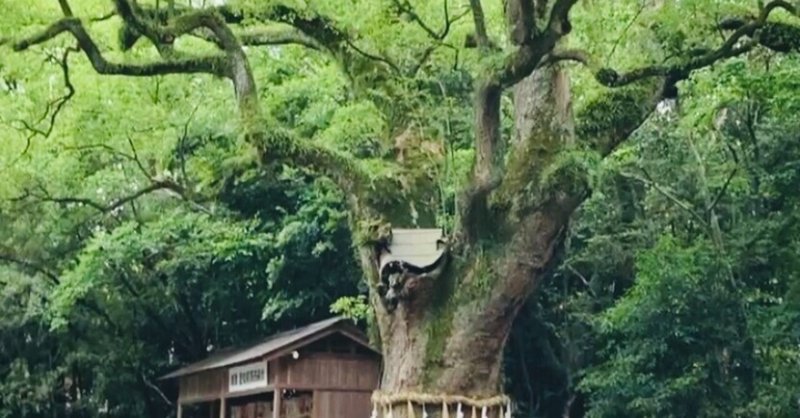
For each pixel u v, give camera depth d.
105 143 18.80
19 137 17.41
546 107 12.65
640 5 13.47
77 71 16.72
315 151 13.11
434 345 12.56
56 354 24.97
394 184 13.19
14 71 15.28
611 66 12.57
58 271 23.84
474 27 13.62
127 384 25.03
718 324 17.61
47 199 21.55
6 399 24.31
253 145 12.91
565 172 12.09
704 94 17.55
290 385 18.61
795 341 17.14
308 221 20.58
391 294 12.62
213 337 25.30
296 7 13.43
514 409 21.42
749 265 18.16
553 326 21.56
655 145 19.83
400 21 13.53
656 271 17.56
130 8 12.64
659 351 17.56
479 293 12.46
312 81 18.59
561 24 11.21
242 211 22.11
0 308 23.92
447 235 12.77
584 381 18.42
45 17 13.95
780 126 18.03
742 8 13.31
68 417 24.98
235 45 13.22
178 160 20.64
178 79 18.81
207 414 24.72
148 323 25.11
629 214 21.03
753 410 17.14
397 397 12.52
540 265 12.45
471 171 12.52
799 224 17.62
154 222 22.69
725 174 19.06
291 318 23.05
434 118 13.92
